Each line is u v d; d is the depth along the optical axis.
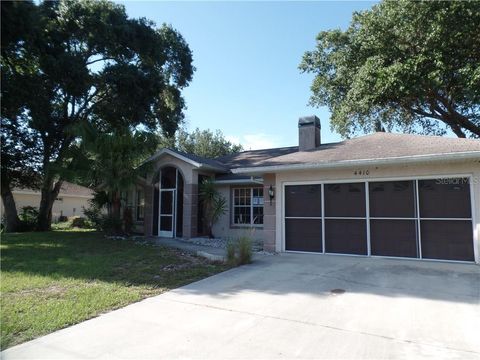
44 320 5.21
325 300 6.27
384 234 10.60
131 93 20.48
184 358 4.05
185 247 12.69
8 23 14.02
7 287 6.98
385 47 19.17
